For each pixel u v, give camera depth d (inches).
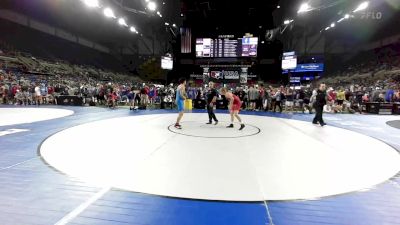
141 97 642.8
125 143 247.8
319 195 137.4
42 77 890.1
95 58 1343.5
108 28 1280.8
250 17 1222.3
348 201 131.3
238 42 1090.7
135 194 134.5
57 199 127.0
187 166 181.5
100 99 713.0
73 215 112.6
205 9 1165.7
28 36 1007.6
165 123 384.2
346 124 415.8
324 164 192.4
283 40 1341.0
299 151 230.1
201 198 131.3
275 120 452.8
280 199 131.7
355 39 1288.1
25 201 124.4
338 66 1295.5
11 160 187.6
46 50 1078.4
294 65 855.7
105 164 182.5
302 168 181.9
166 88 779.4
